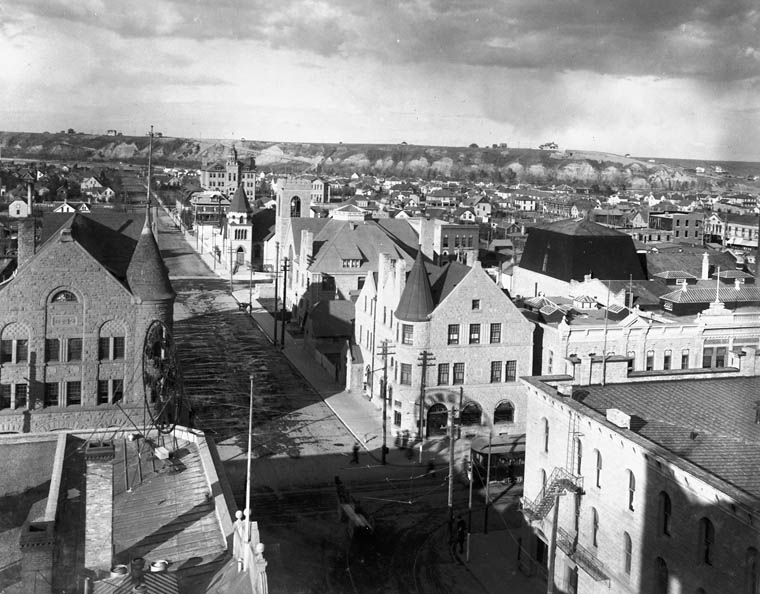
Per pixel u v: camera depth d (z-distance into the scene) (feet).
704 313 256.52
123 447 152.97
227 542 111.45
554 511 151.43
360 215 514.27
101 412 217.36
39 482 147.13
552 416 169.27
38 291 210.38
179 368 226.38
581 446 157.89
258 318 458.50
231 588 94.99
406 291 257.96
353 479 226.38
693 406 161.99
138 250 220.84
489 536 192.85
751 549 113.80
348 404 294.87
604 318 275.59
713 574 121.29
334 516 200.64
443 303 257.14
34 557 99.66
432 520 200.64
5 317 209.15
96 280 214.28
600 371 178.40
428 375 258.16
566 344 252.01
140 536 116.57
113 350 219.00
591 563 152.25
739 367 190.90
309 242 421.59
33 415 212.43
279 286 555.69
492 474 227.20
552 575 148.05
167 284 222.28
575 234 361.10
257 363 355.15
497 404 266.16
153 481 137.08
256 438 255.91
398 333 259.39
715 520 120.98
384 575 171.32
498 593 165.78
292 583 164.76
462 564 178.40
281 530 191.01
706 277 347.56
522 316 264.52
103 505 104.37
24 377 211.82
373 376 294.66
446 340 258.78
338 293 407.85
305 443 252.83
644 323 249.14
